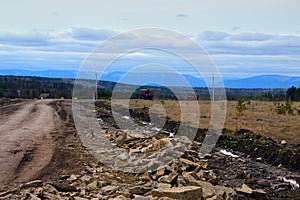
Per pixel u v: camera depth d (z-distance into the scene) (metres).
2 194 10.95
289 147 20.66
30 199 10.41
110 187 12.15
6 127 27.14
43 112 41.69
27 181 12.59
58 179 13.04
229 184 14.96
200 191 11.31
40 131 25.16
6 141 20.28
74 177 13.27
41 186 11.85
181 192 10.75
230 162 19.12
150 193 11.49
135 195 11.33
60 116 36.84
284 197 13.76
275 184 15.30
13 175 13.30
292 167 18.02
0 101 68.19
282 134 24.84
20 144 19.44
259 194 13.13
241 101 40.88
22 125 28.70
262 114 38.94
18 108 49.00
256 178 16.22
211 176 15.21
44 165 15.02
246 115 37.78
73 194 11.27
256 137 23.89
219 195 12.07
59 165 15.20
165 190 10.97
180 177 13.47
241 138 24.05
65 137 22.88
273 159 19.47
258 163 19.31
